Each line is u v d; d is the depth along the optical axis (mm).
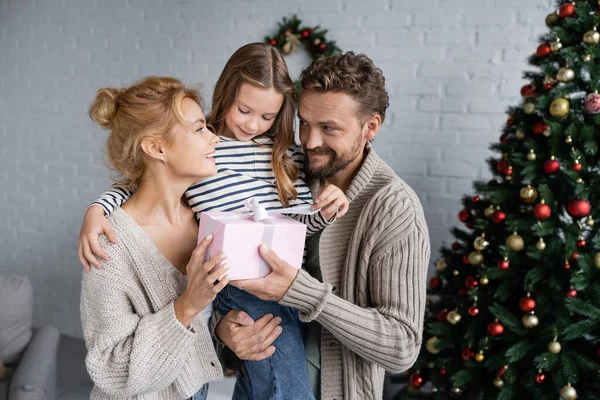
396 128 2830
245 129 1243
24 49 3625
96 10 3406
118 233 1085
